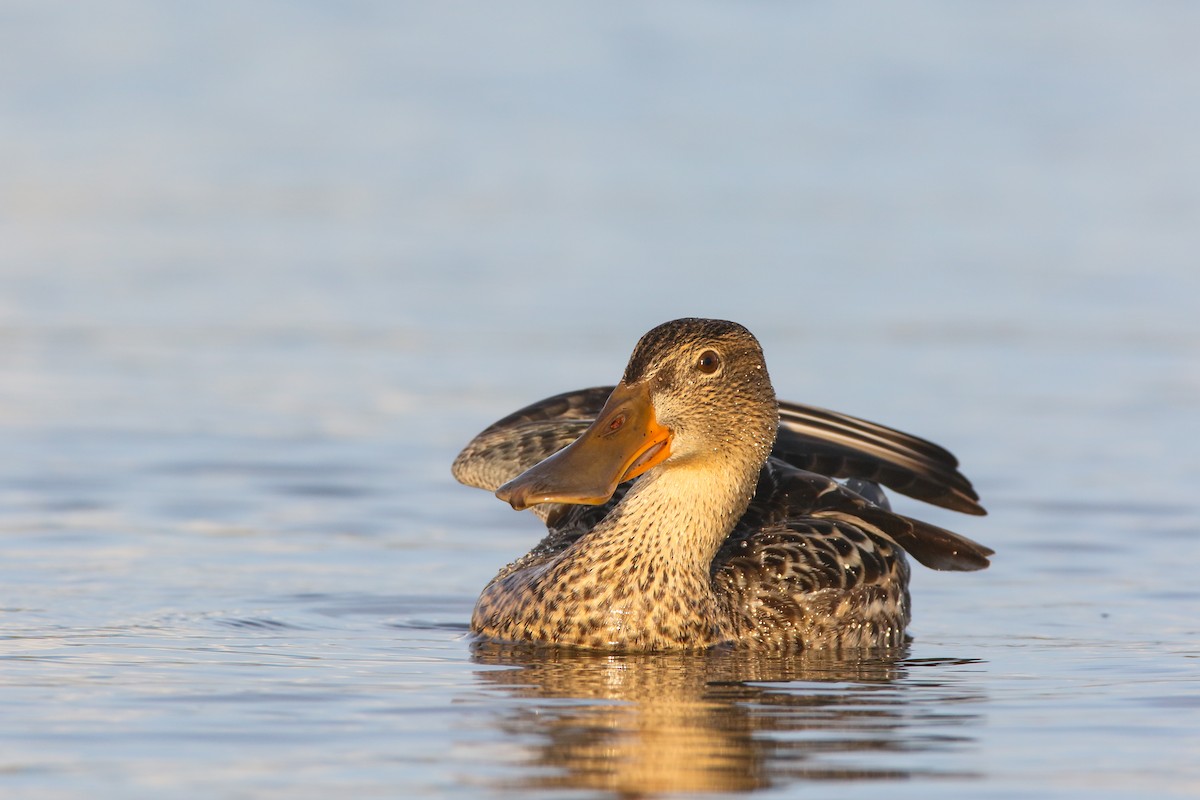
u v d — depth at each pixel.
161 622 9.71
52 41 41.31
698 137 35.16
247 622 9.82
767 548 9.93
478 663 8.85
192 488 13.63
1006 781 6.60
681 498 9.40
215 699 7.80
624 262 24.64
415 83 39.25
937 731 7.38
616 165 32.38
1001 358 18.98
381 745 7.03
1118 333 20.34
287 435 15.49
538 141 34.53
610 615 9.32
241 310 21.17
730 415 9.48
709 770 6.73
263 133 34.31
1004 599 10.89
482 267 24.20
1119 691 8.23
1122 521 12.97
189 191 29.36
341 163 32.19
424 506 13.33
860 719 7.62
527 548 12.20
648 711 7.73
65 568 11.12
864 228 27.34
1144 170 32.22
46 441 15.07
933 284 23.25
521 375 17.78
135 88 37.56
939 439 15.51
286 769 6.64
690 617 9.39
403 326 20.38
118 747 6.92
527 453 10.74
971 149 34.22
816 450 10.80
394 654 9.05
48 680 8.13
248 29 43.81
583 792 6.43
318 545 12.08
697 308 21.44
